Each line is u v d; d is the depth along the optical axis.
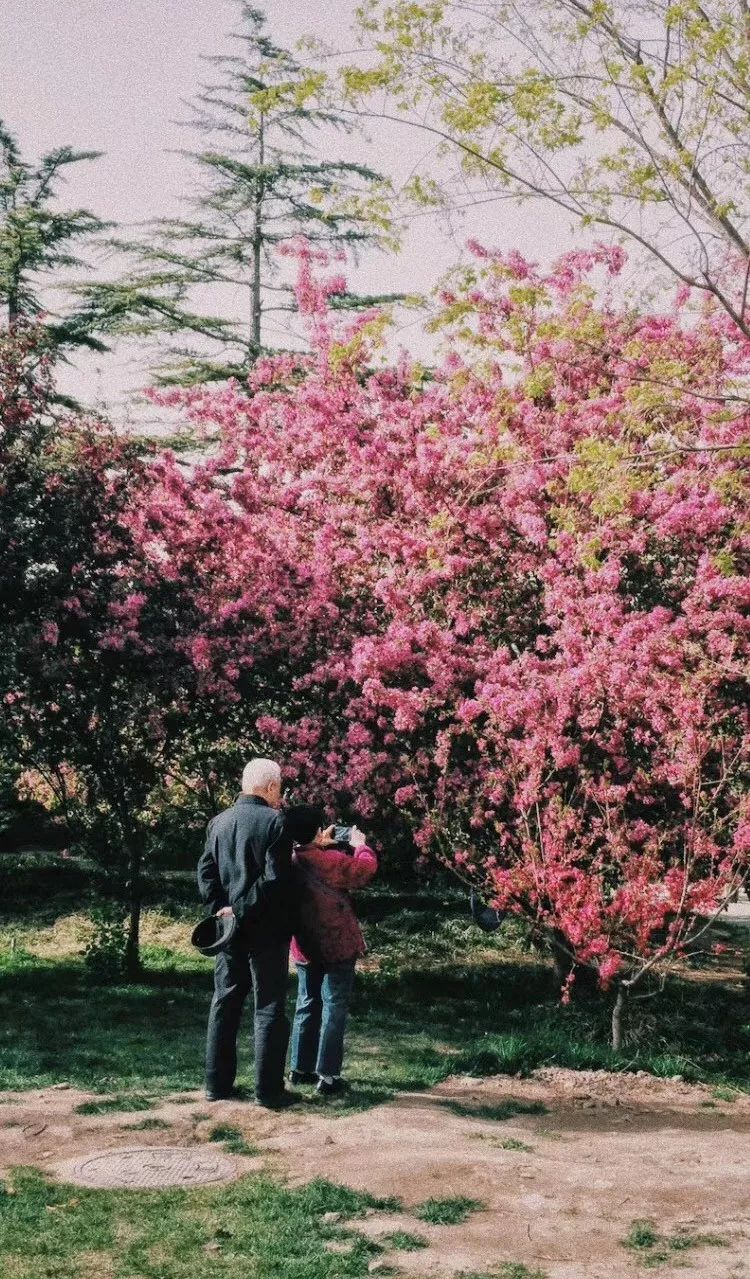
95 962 12.13
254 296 28.72
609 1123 7.17
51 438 12.28
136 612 11.91
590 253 12.66
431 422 13.51
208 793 13.61
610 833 9.48
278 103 9.00
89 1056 8.66
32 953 13.48
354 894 16.12
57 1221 5.21
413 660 12.03
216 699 12.25
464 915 15.20
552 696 10.80
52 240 28.34
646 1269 4.75
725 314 12.51
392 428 13.46
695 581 11.72
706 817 10.55
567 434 12.28
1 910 15.68
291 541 13.73
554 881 9.09
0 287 26.64
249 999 11.41
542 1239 5.05
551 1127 7.01
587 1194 5.61
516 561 12.38
